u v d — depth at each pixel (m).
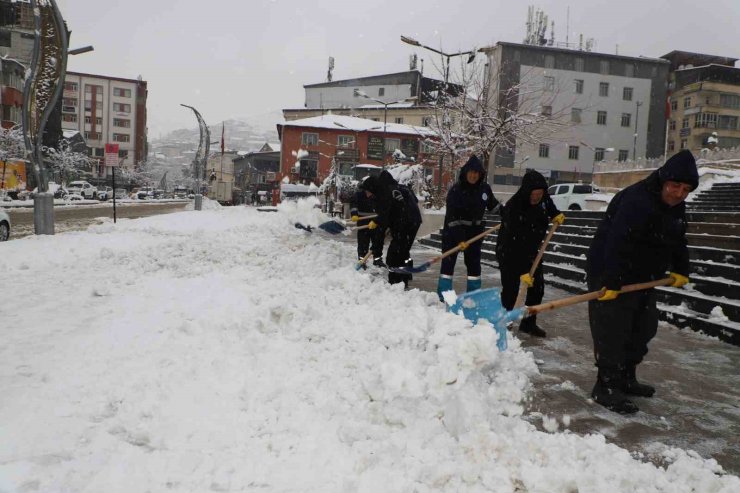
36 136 12.47
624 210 3.54
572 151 53.72
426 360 3.68
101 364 3.80
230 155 108.25
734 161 22.64
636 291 3.60
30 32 53.03
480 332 3.55
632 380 3.84
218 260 8.88
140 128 106.25
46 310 5.44
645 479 2.49
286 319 4.84
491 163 51.44
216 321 4.91
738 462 2.88
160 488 2.34
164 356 3.98
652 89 55.84
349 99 74.81
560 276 8.71
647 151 56.22
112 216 26.44
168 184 119.88
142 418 3.01
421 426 2.90
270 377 3.61
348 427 2.84
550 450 2.69
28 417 2.93
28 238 11.54
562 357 4.64
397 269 6.75
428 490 2.38
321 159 55.56
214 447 2.71
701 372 4.33
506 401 3.50
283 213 17.66
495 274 9.47
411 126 57.78
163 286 6.76
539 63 52.34
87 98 102.00
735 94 58.00
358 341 4.26
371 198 8.83
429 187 24.17
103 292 6.28
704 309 5.84
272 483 2.41
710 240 7.68
